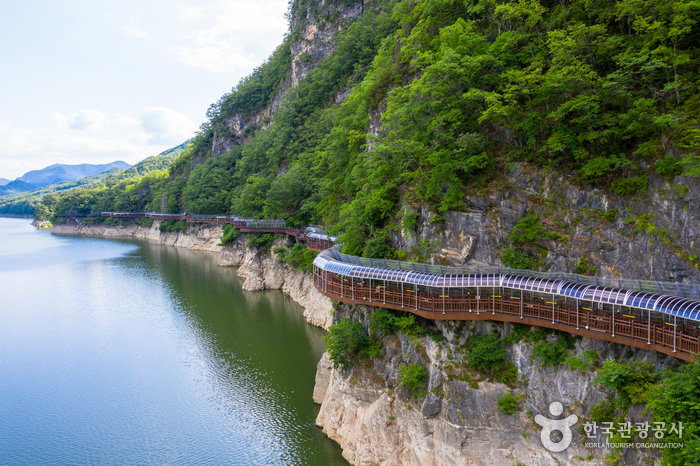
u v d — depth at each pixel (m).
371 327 42.16
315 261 50.84
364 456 39.47
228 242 127.44
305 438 44.22
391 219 48.53
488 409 33.94
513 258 37.94
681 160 31.89
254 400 51.69
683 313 26.95
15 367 63.09
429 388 36.69
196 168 177.00
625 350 30.92
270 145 141.75
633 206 34.41
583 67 37.16
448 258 40.75
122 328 78.25
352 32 119.50
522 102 43.16
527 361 34.06
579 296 31.59
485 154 41.62
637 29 36.31
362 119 77.62
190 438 45.34
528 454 32.31
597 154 37.31
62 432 46.97
